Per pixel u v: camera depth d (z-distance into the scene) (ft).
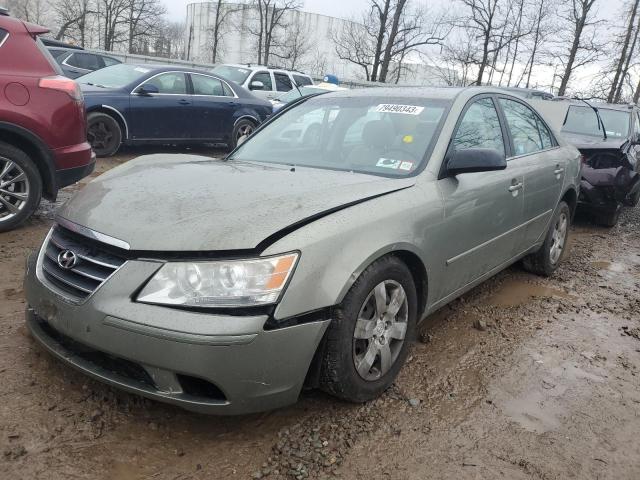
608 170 23.66
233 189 9.10
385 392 9.73
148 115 31.50
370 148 11.43
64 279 8.19
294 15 126.00
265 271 7.50
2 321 10.97
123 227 7.97
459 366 10.99
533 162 14.46
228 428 8.41
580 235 23.89
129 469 7.43
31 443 7.69
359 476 7.66
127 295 7.48
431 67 101.65
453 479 7.77
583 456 8.50
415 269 10.08
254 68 47.42
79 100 17.28
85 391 8.91
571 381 10.80
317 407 9.11
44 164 16.72
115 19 112.98
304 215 8.22
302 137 12.51
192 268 7.42
